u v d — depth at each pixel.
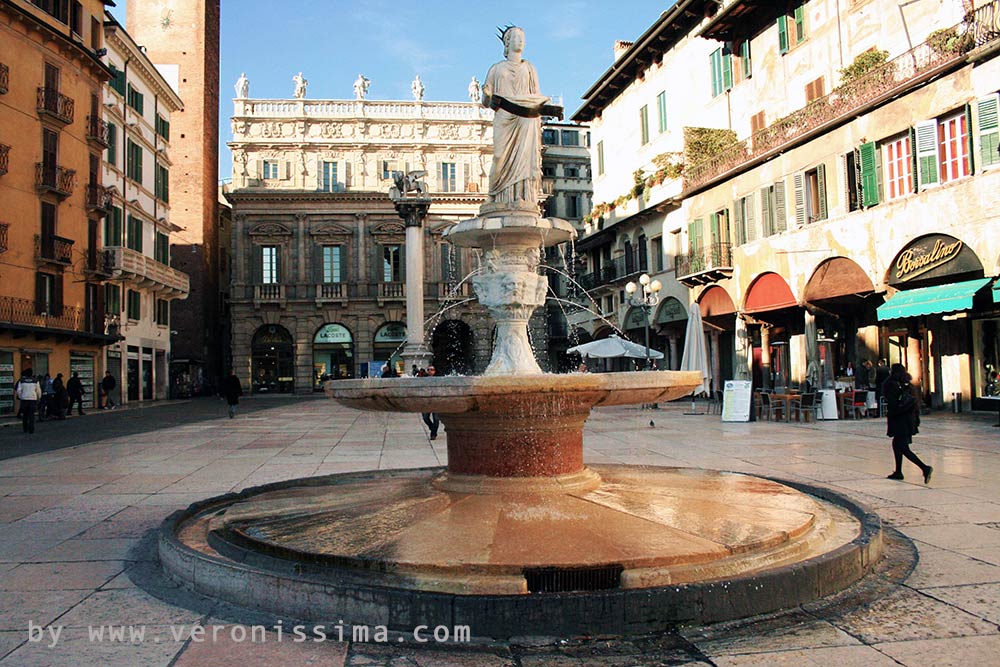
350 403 7.32
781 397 21.59
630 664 4.15
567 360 54.84
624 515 6.29
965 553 6.31
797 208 26.02
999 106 18.78
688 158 32.84
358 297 58.59
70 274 34.28
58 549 6.95
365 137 59.47
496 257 10.24
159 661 4.25
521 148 9.95
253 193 57.97
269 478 11.53
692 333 21.53
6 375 29.70
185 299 56.38
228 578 5.32
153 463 13.61
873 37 24.25
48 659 4.28
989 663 4.06
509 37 10.17
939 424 18.23
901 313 20.70
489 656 4.30
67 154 34.22
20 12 30.48
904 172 21.89
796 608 4.97
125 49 41.16
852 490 9.36
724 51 32.16
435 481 7.73
